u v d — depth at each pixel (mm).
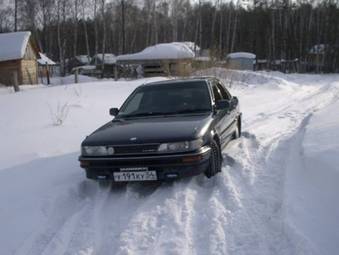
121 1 48469
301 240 3369
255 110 13055
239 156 6527
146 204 4574
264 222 3971
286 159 6211
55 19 50719
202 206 4488
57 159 6641
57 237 3893
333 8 56781
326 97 17328
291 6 57531
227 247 3502
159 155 4816
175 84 6477
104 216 4398
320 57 54344
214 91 6648
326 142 6016
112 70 43156
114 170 4969
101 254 3572
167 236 3770
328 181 4426
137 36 57625
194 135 4891
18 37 31469
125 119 5957
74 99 13797
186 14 58750
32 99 13586
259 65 56781
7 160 6750
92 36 61031
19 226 4219
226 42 54250
